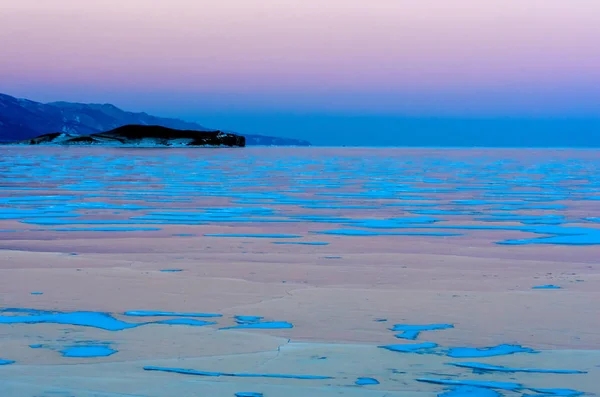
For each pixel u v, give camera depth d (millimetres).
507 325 8719
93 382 6648
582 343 8000
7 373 6918
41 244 15398
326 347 7824
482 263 13219
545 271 12391
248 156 102375
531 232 18000
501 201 27000
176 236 16859
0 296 10180
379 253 14391
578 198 28484
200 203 25656
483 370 7105
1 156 91125
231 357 7457
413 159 91938
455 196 29359
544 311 9391
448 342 8031
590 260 13656
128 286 10883
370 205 25234
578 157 107188
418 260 13547
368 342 8039
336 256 13977
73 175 45062
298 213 22406
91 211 22625
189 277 11617
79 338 8156
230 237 16766
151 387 6535
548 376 6953
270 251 14586
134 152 122000
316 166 63969
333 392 6453
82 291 10523
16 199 26797
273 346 7859
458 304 9781
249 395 6359
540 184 38031
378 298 10133
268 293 10453
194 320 8969
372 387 6609
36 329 8539
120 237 16641
